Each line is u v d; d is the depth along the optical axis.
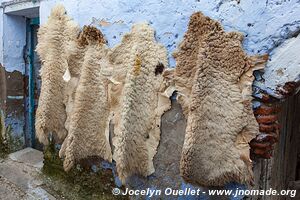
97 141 2.73
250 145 2.12
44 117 3.01
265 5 1.99
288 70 1.96
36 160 3.55
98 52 2.71
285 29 1.95
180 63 2.30
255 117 2.10
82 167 2.91
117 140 2.51
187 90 2.29
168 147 2.42
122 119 2.45
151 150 2.48
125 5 2.53
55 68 2.99
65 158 2.86
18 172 3.36
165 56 2.37
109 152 2.69
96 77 2.72
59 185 3.04
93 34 2.72
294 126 2.78
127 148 2.46
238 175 2.11
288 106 2.55
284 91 1.99
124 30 2.56
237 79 2.09
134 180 2.60
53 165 3.15
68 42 2.89
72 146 2.80
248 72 2.06
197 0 2.21
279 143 2.42
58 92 3.00
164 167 2.45
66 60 2.92
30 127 3.81
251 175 2.09
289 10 1.93
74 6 2.86
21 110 3.76
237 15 2.07
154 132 2.46
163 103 2.40
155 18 2.40
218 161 2.13
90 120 2.74
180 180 2.39
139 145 2.48
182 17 2.28
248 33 2.05
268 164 2.27
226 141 2.12
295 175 3.01
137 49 2.44
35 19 3.65
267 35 2.00
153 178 2.50
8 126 3.69
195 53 2.23
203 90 2.13
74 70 2.87
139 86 2.45
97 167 2.81
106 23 2.65
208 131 2.14
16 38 3.65
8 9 3.48
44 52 3.05
